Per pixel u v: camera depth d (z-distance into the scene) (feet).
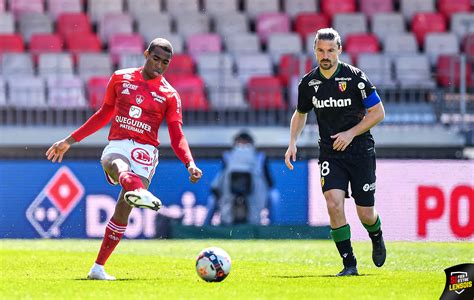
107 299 71.05
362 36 239.71
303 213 175.73
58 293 75.00
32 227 172.14
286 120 206.49
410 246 140.15
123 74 87.40
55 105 207.21
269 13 248.73
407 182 171.42
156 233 170.40
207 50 238.68
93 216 171.94
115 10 250.78
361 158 90.99
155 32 242.78
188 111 207.62
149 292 75.46
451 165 171.22
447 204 171.22
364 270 98.32
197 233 170.50
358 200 92.73
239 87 213.05
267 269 100.01
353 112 90.53
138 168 85.97
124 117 86.38
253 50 239.50
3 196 171.73
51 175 172.24
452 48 239.71
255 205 175.73
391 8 256.73
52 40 234.99
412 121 203.72
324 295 73.67
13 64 221.25
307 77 91.71
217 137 202.59
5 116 206.08
